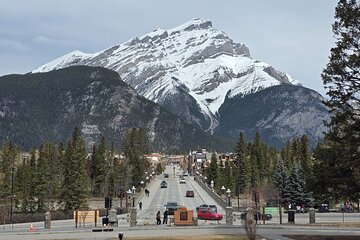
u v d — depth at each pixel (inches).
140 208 3491.6
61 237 1690.5
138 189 4997.5
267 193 4040.4
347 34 1454.2
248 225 1547.7
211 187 4842.5
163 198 4303.6
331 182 1433.3
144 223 2396.7
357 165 1385.3
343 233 1721.2
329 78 1469.0
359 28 1448.1
